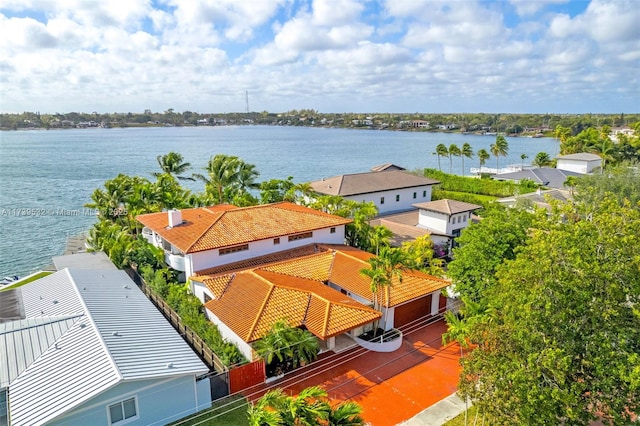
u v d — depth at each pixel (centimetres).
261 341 2538
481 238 3142
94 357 2112
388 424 2186
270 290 2964
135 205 5356
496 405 1670
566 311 1661
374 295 3044
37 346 2255
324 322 2688
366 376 2602
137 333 2436
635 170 5678
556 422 1561
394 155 19525
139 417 2033
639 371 1454
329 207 5031
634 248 1698
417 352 2888
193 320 2884
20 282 4469
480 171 12056
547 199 2541
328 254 3866
